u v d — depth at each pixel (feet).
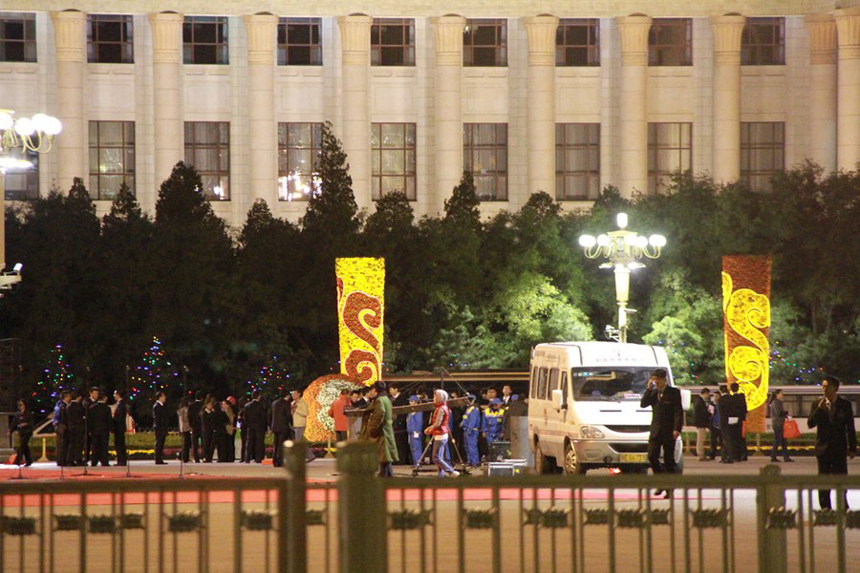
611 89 577.02
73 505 154.92
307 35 578.66
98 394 264.52
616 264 314.76
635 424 202.69
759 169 578.25
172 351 395.14
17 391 271.49
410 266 408.87
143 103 568.82
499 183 575.79
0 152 247.29
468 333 407.85
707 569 108.37
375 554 70.90
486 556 115.65
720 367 394.93
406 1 567.18
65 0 552.82
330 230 412.16
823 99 568.41
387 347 389.39
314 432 272.51
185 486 77.56
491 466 204.23
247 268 410.72
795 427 284.61
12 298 400.67
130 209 415.85
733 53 563.48
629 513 76.79
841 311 447.83
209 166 570.87
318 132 575.38
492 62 580.30
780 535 78.28
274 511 83.35
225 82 572.51
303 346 417.49
